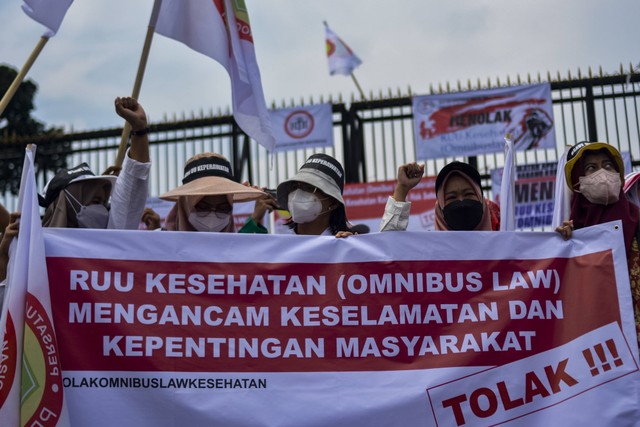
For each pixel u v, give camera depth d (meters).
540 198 10.38
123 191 4.18
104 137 11.64
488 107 10.62
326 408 3.74
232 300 3.83
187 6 5.43
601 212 4.44
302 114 10.94
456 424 3.78
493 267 3.99
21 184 3.76
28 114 15.66
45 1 4.87
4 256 3.87
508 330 3.90
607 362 3.87
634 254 4.33
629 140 10.46
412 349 3.86
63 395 3.50
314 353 3.81
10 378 3.45
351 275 3.93
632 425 3.78
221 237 3.90
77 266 3.76
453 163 4.68
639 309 4.22
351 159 11.01
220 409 3.69
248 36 5.55
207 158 4.78
